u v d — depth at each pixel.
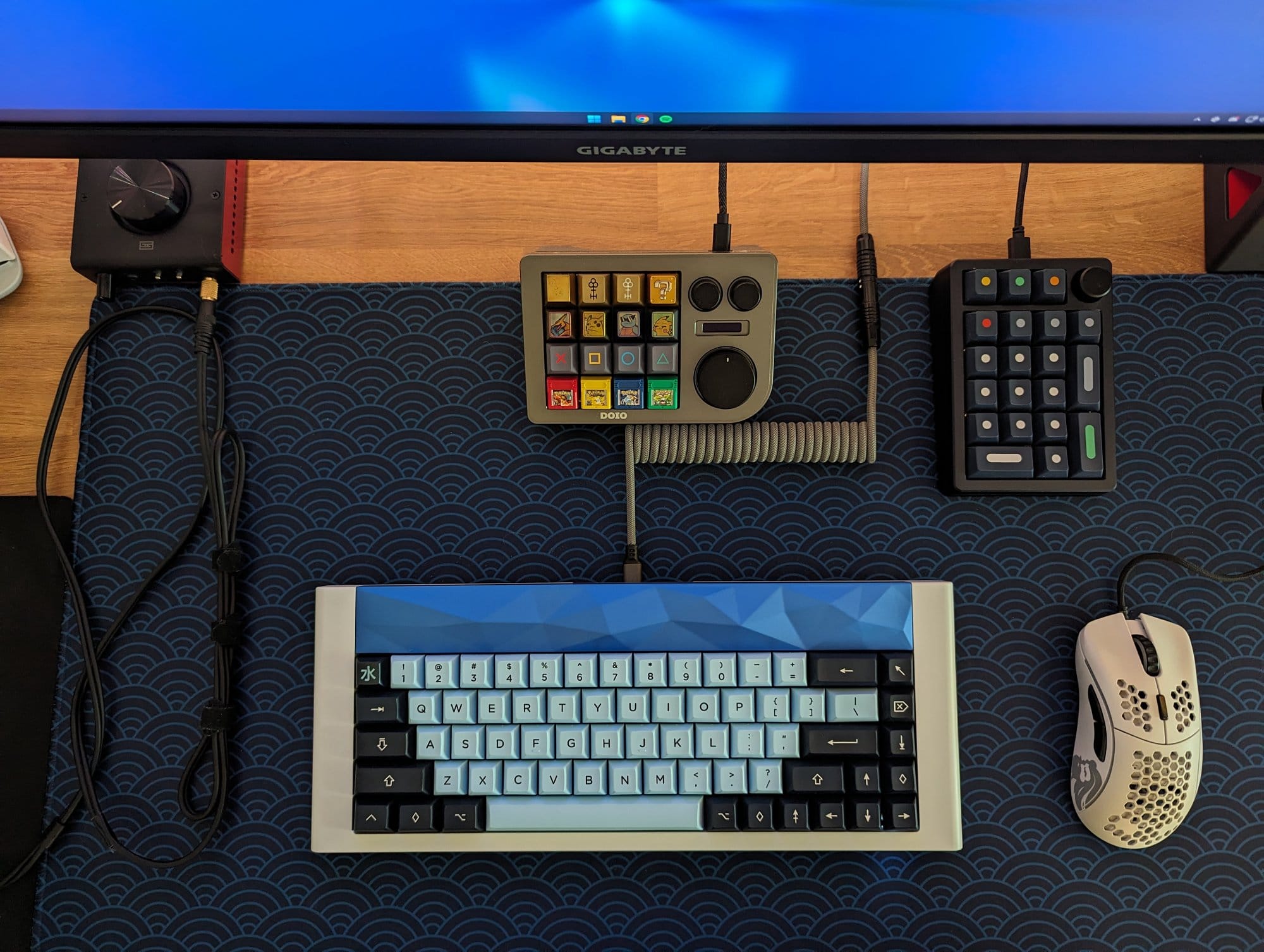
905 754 0.60
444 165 0.72
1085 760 0.63
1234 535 0.69
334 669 0.61
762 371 0.63
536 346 0.63
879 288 0.71
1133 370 0.71
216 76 0.52
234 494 0.68
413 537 0.69
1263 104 0.53
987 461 0.65
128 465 0.69
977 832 0.65
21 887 0.63
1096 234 0.72
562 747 0.60
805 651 0.61
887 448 0.70
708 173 0.73
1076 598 0.68
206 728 0.63
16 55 0.52
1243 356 0.71
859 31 0.52
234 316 0.71
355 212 0.72
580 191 0.73
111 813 0.65
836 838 0.60
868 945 0.64
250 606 0.68
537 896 0.64
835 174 0.73
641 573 0.67
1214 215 0.71
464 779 0.60
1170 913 0.64
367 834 0.60
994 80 0.53
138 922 0.64
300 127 0.54
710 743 0.60
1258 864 0.65
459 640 0.61
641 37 0.52
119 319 0.70
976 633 0.68
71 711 0.65
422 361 0.71
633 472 0.67
